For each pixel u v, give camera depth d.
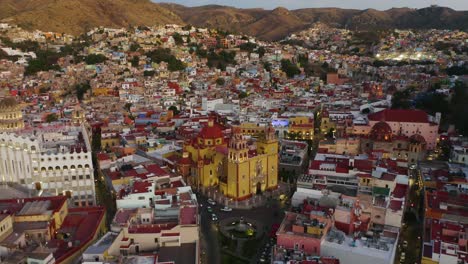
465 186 153.38
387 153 197.88
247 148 164.25
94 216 133.25
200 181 176.38
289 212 130.38
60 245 114.38
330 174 157.38
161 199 137.00
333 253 114.00
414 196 166.00
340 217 126.88
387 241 118.88
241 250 131.75
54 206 129.50
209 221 149.88
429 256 110.00
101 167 182.38
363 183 149.00
